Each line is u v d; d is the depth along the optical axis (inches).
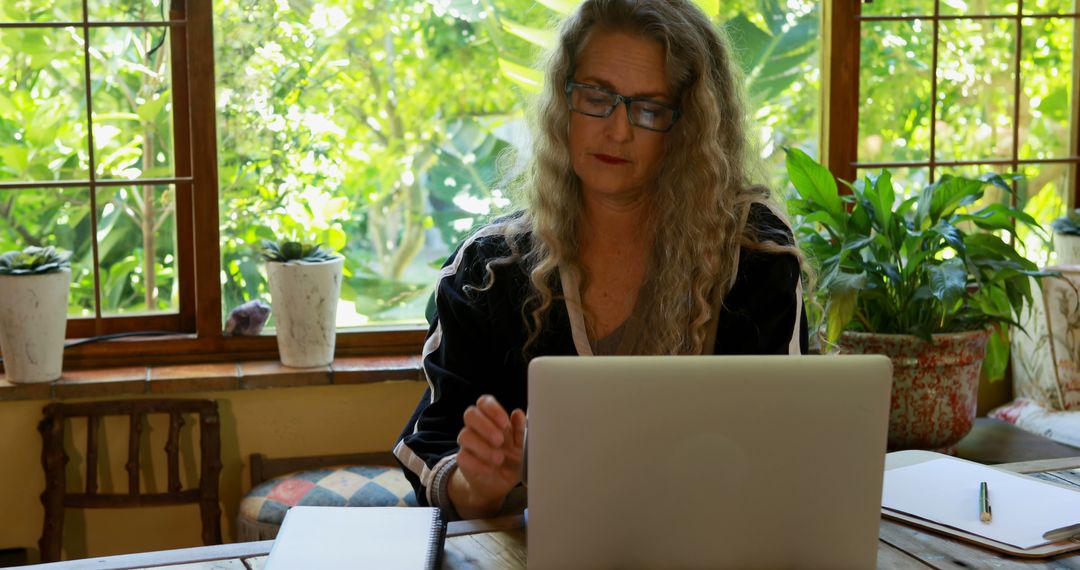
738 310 68.7
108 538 113.5
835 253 108.6
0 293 106.4
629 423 45.9
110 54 116.4
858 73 128.0
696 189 68.1
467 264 70.8
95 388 109.5
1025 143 134.0
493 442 54.8
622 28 66.1
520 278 69.3
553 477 46.3
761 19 132.5
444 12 146.3
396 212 152.5
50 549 108.7
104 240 118.8
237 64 123.6
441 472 62.1
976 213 111.7
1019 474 66.2
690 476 46.2
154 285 120.7
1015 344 127.6
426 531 54.5
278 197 127.3
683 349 68.2
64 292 109.0
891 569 53.1
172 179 117.7
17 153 116.3
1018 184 134.0
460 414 67.2
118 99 117.2
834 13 126.4
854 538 47.1
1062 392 120.4
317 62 133.3
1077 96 134.0
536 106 71.7
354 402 117.9
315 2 132.1
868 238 106.4
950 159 132.3
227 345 119.3
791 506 46.6
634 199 69.4
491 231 72.1
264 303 121.1
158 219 119.9
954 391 108.6
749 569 47.1
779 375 45.9
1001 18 130.4
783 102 133.2
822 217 108.0
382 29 145.3
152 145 118.7
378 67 146.7
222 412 115.0
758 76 133.0
